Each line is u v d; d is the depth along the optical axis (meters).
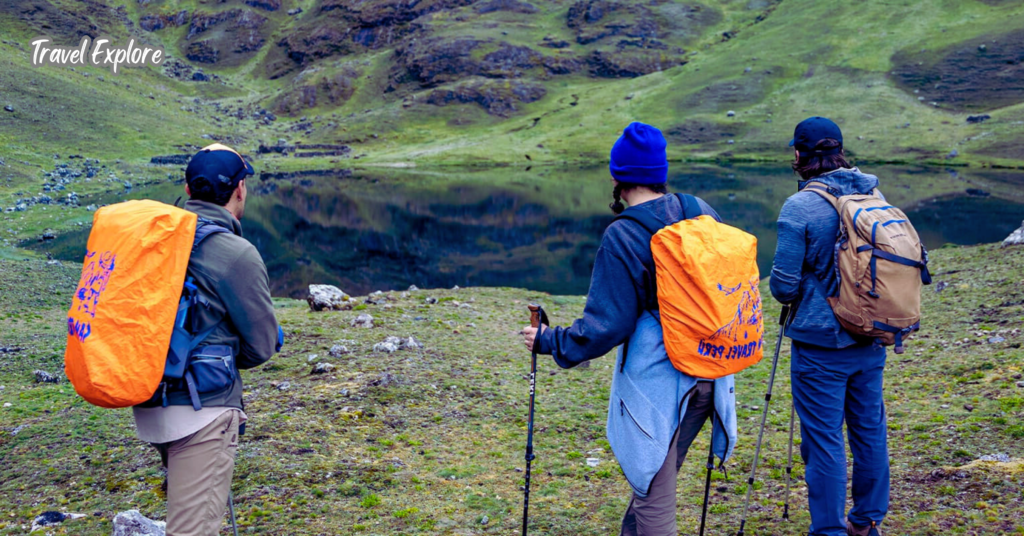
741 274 2.88
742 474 5.46
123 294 2.66
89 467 5.89
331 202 58.19
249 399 7.52
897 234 3.25
